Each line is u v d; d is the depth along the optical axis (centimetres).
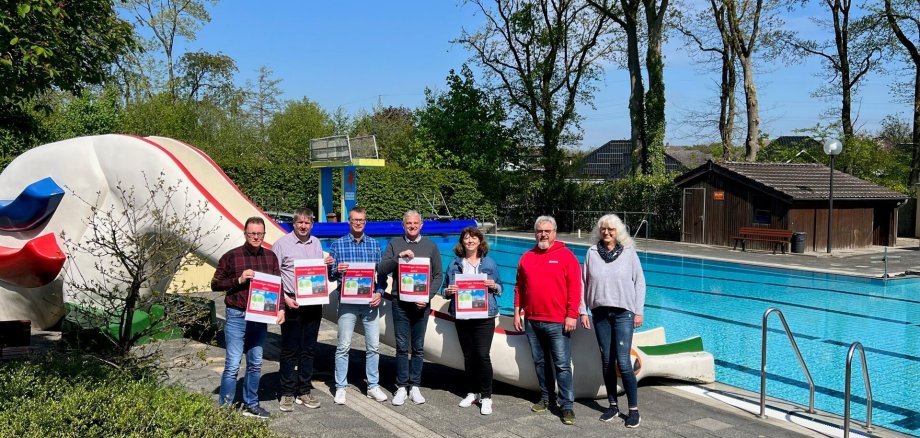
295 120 3938
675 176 2578
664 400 645
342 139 2544
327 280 600
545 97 3284
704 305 1322
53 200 781
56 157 812
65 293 791
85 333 716
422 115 3538
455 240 2592
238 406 582
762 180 2122
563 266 579
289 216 2356
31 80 630
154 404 407
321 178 2702
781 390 767
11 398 409
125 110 3178
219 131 3541
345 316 614
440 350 649
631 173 2942
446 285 627
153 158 778
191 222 757
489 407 594
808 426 577
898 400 732
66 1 655
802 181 2192
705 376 708
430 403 624
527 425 567
